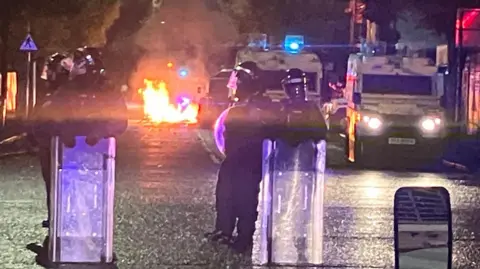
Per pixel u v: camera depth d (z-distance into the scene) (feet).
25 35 130.82
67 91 39.99
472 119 110.11
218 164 86.69
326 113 123.13
